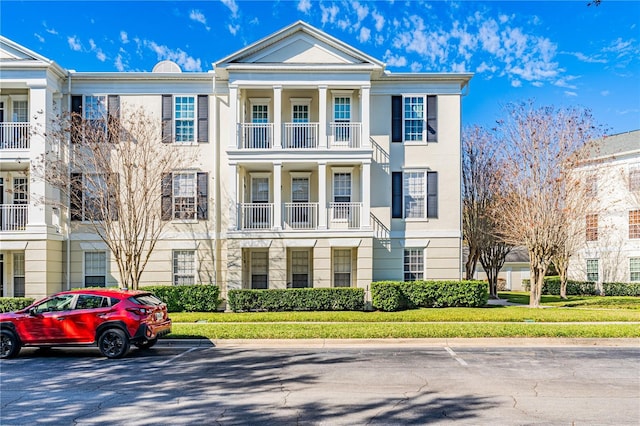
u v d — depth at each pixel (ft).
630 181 109.40
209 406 25.03
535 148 71.15
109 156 65.16
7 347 38.96
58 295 40.45
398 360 37.35
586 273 118.21
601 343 45.42
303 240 68.23
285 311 65.57
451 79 73.56
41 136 66.64
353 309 66.59
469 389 28.37
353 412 23.91
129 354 40.68
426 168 73.15
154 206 69.72
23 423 22.48
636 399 26.27
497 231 80.48
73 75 70.64
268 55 70.28
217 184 71.92
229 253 67.97
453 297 68.44
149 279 70.79
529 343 45.44
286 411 24.09
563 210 69.92
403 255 72.84
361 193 71.67
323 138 69.41
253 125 69.87
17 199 71.51
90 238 70.49
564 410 24.22
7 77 66.69
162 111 71.82
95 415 23.61
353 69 69.56
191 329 49.24
